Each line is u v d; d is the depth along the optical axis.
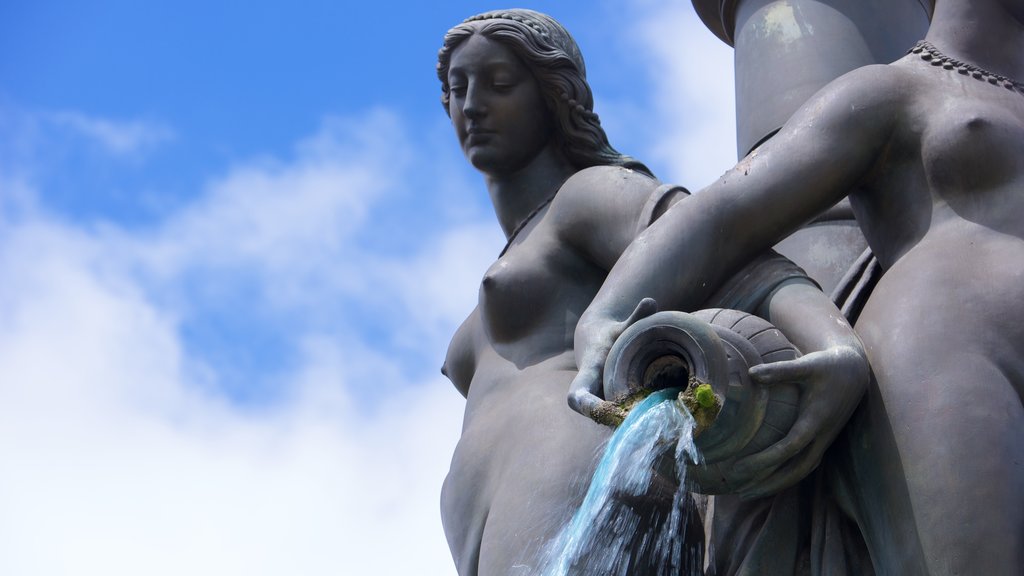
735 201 7.87
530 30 9.24
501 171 9.25
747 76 10.77
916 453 7.15
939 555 7.00
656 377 7.23
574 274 8.77
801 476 7.37
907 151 7.89
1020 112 7.95
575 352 7.72
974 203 7.69
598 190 8.70
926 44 8.27
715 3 11.38
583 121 9.21
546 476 8.01
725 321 7.38
